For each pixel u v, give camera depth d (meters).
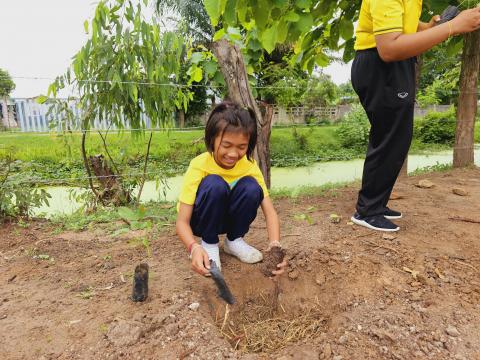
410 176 4.60
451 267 1.95
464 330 1.49
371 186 2.39
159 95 3.28
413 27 2.04
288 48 11.55
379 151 2.26
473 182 3.96
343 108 16.45
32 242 2.54
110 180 3.65
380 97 2.13
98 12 2.90
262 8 2.10
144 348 1.38
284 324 1.78
